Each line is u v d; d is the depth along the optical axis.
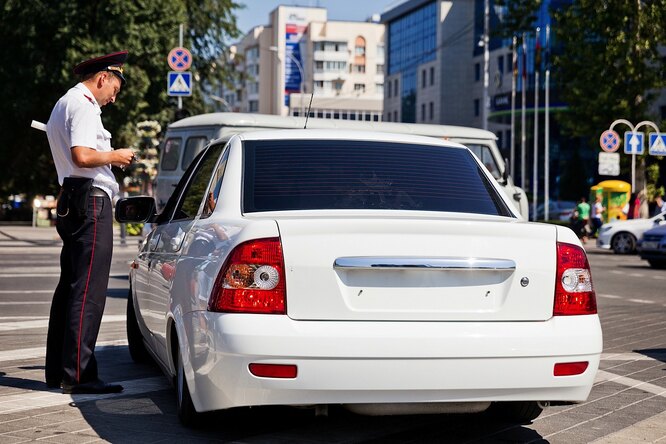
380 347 5.61
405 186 6.82
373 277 5.74
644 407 7.89
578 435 6.80
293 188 6.65
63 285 8.24
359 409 5.75
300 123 18.42
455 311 5.81
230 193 6.64
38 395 7.98
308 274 5.68
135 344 9.66
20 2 43.44
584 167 81.44
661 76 44.22
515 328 5.84
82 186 7.91
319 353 5.56
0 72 45.28
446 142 7.54
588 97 44.72
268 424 6.91
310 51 183.50
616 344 12.00
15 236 40.41
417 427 6.92
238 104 198.25
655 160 44.84
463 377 5.71
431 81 109.75
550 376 5.86
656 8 43.19
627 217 46.78
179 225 7.45
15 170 53.53
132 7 43.62
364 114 181.00
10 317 13.69
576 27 44.69
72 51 43.38
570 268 6.04
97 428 6.77
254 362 5.56
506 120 86.06
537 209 74.50
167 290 6.99
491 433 6.79
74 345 8.02
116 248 34.06
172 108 47.41
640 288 21.44
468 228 5.89
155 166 39.84
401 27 119.75
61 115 7.89
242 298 5.66
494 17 96.19
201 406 5.98
